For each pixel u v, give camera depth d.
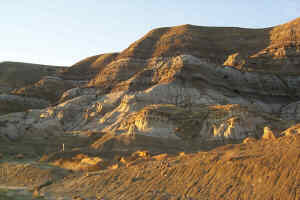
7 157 70.06
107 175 35.47
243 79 113.44
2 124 97.00
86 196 31.12
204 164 30.42
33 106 140.62
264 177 24.86
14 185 43.34
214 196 25.36
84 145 82.00
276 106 106.94
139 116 79.38
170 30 185.62
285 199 22.11
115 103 110.62
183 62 113.19
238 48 161.50
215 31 184.38
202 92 102.56
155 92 102.88
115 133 78.19
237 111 74.38
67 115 112.25
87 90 137.25
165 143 69.06
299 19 156.00
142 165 36.03
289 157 25.53
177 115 78.81
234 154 30.36
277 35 157.88
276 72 123.44
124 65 150.62
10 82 195.12
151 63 150.12
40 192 35.31
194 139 70.06
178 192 27.48
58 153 64.56
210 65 115.19
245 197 23.92
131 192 29.64
